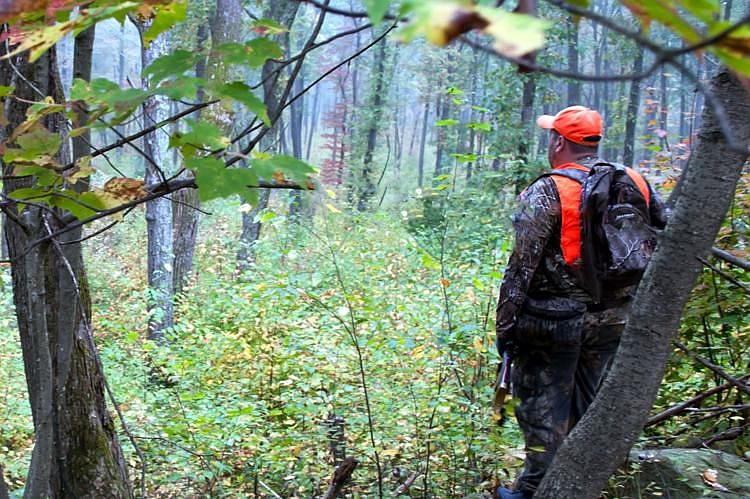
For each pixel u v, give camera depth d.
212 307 7.94
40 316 2.01
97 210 1.59
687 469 3.58
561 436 3.07
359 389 4.66
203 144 1.24
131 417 5.29
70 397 3.42
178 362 6.18
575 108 3.12
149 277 10.66
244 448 4.73
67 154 2.01
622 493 3.47
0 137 2.20
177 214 11.93
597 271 2.94
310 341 5.27
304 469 4.33
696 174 2.26
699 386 4.66
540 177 3.04
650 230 2.94
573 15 0.64
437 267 5.00
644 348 2.38
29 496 2.07
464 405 3.98
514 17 0.50
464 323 4.49
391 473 4.29
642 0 0.57
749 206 4.20
